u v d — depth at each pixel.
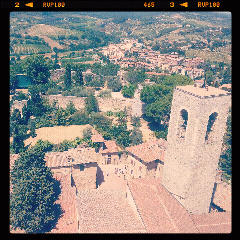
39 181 58.41
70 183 69.44
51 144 103.81
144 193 55.44
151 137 125.12
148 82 196.12
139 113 148.38
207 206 56.19
